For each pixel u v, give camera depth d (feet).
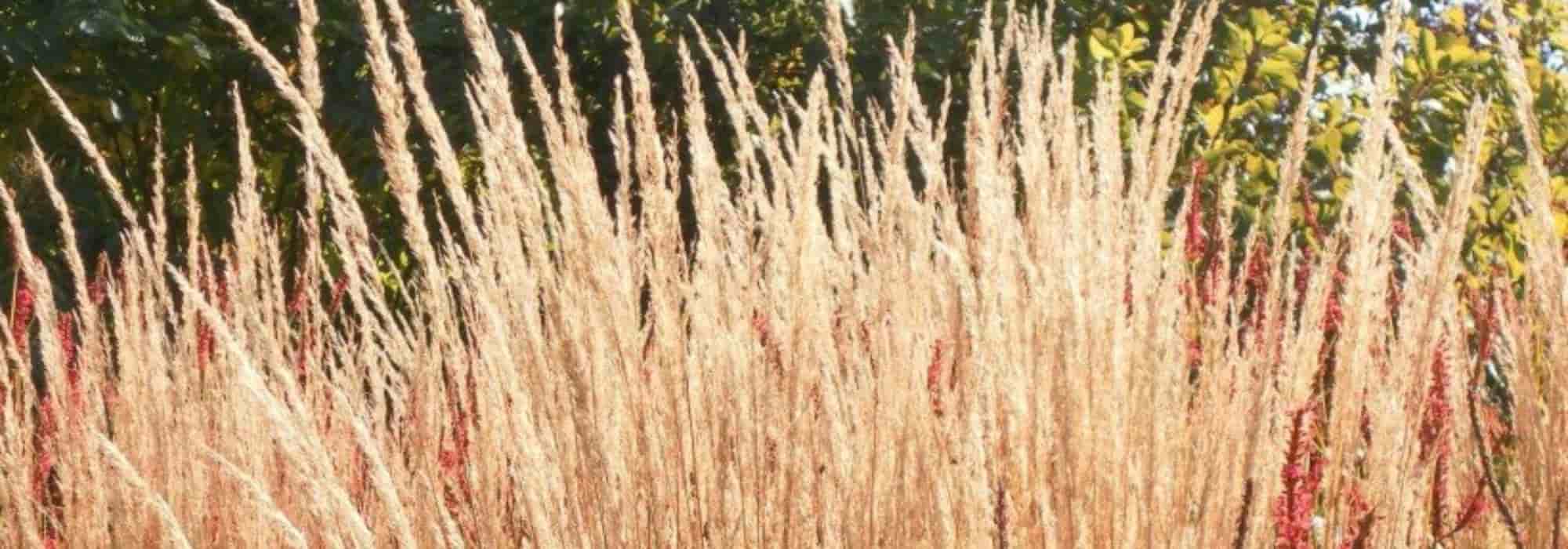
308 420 6.81
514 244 7.78
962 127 22.65
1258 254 10.19
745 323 7.85
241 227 10.32
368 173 23.04
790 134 8.59
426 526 7.79
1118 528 7.22
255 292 10.27
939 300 7.87
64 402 10.08
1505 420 10.07
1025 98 8.00
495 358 7.81
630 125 25.57
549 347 7.64
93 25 22.76
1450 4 23.65
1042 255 7.68
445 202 23.13
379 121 23.98
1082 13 23.93
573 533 7.39
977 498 6.86
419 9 25.08
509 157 7.80
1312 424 8.27
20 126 25.72
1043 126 8.38
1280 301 8.85
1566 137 18.16
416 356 9.33
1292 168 8.24
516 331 7.76
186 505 9.66
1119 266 7.48
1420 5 24.23
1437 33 23.09
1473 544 8.64
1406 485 8.16
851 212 8.61
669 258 7.95
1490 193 17.88
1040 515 7.07
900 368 7.69
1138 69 20.94
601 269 7.44
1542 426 8.11
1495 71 19.83
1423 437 8.78
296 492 8.98
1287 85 21.50
